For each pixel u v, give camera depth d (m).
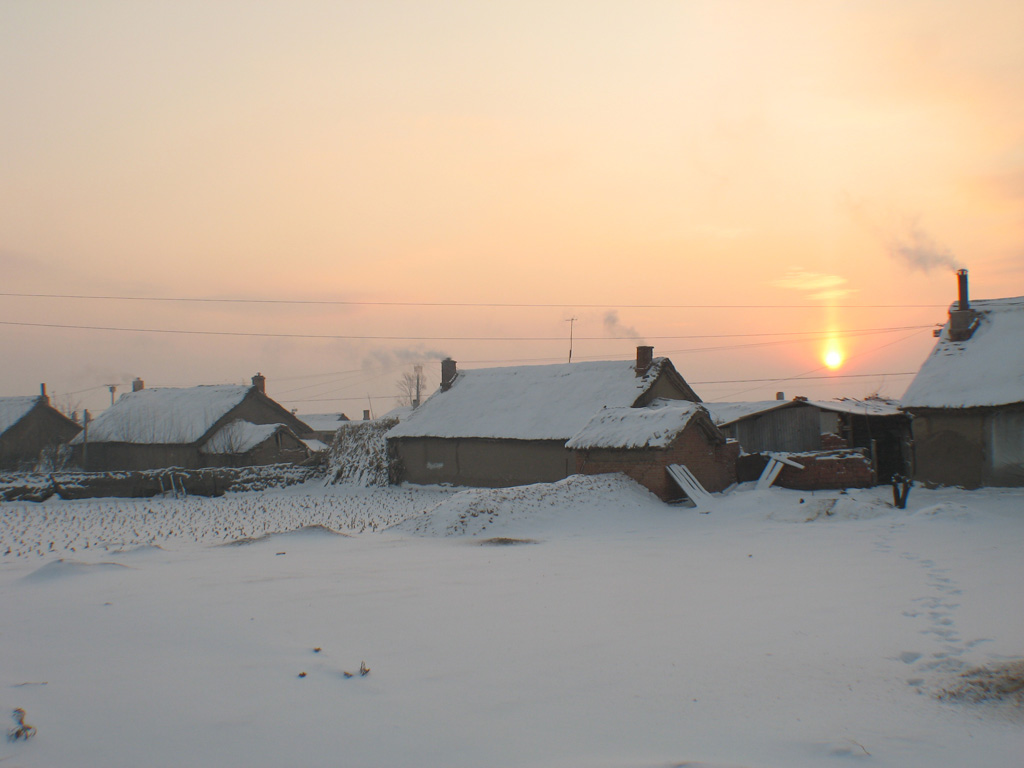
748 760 5.23
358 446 45.22
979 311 29.97
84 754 5.27
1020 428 24.88
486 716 6.11
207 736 5.63
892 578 11.58
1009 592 10.14
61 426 63.09
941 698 6.42
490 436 38.69
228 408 55.19
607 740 5.62
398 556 15.05
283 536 18.31
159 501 36.81
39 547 19.45
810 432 38.00
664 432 25.34
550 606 10.05
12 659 7.58
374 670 7.27
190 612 9.62
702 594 10.81
